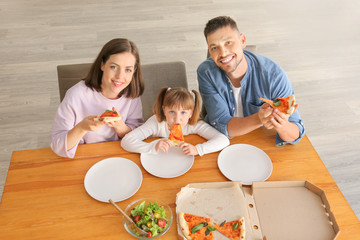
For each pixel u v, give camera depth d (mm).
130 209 1211
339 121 2834
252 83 1662
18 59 3352
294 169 1422
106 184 1333
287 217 1221
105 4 4305
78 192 1307
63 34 3730
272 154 1491
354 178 2377
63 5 4254
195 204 1252
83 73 1871
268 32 3924
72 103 1555
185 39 3717
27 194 1290
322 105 2986
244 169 1415
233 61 1544
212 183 1296
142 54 3471
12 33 3721
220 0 4508
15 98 2918
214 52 1535
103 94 1603
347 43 3791
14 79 3115
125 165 1414
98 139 1731
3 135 2594
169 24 3953
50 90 3020
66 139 1415
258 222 1201
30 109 2822
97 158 1455
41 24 3883
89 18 4020
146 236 1127
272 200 1278
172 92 1499
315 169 1424
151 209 1178
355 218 1235
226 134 1588
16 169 1384
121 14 4109
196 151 1473
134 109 1737
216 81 1668
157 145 1464
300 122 1541
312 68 3408
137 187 1322
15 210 1232
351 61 3518
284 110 1321
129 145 1482
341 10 4418
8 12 4090
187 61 3408
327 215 1232
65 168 1402
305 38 3852
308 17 4238
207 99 1709
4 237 1149
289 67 3416
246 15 4215
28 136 2598
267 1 4543
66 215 1223
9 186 1315
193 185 1301
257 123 1470
